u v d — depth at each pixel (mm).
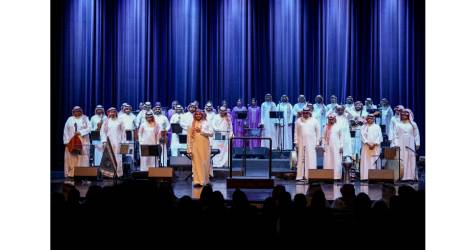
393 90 17203
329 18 17391
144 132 14109
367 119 13328
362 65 17719
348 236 5410
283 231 5391
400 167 13188
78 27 17125
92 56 17281
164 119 15445
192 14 17625
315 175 11148
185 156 13547
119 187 6656
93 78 17406
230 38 17562
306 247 5340
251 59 17750
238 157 14938
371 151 13203
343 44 17359
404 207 5762
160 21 17953
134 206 5895
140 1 17531
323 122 15938
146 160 14031
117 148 14289
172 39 17750
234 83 17562
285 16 17500
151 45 17875
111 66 17766
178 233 5559
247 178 10711
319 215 5418
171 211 5754
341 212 6574
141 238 5660
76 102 17141
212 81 17875
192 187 11383
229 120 14859
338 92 17359
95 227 5754
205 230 5500
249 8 17609
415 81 17531
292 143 16344
